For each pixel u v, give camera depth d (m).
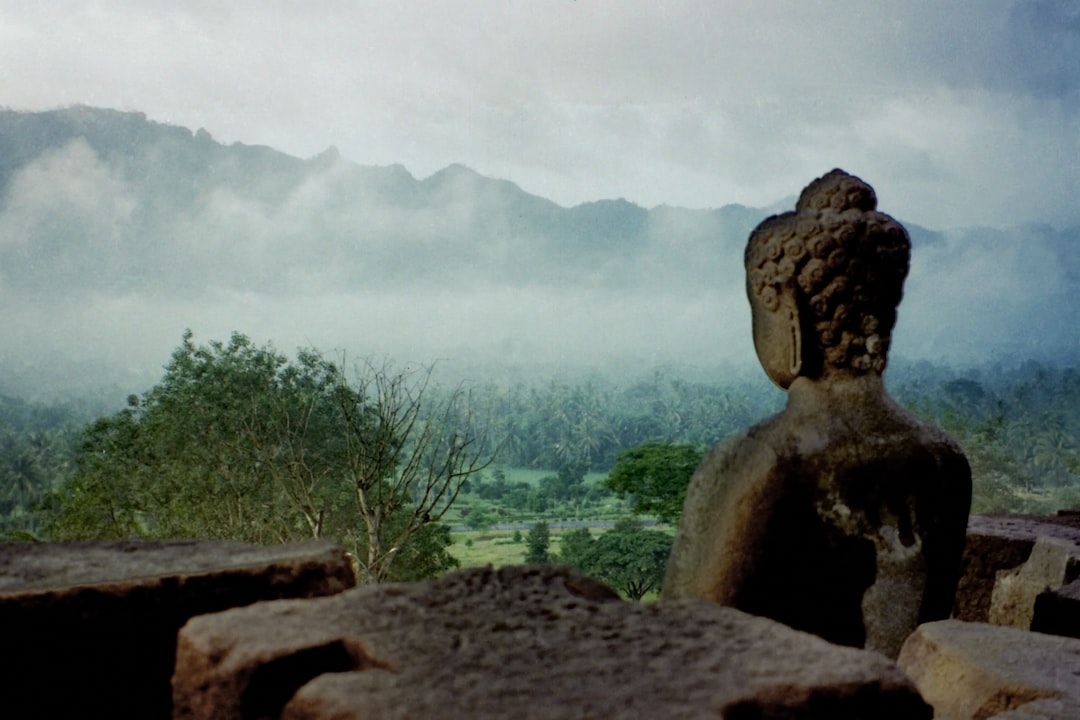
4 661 2.79
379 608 2.40
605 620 2.38
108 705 2.91
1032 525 6.25
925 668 3.16
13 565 3.13
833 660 2.18
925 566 3.41
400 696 1.94
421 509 12.29
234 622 2.29
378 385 14.00
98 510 18.67
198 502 17.20
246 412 17.14
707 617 2.40
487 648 2.19
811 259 3.48
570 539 32.78
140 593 2.94
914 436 3.45
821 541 3.40
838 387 3.51
